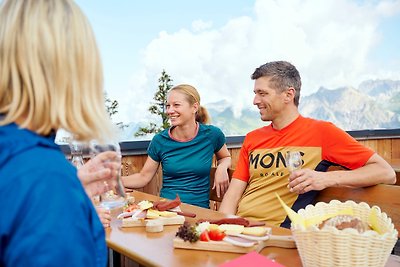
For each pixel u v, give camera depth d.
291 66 1.90
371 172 1.64
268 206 1.83
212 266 1.00
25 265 0.48
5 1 0.62
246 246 1.07
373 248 0.86
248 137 2.05
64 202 0.52
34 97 0.57
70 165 0.58
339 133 1.79
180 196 2.30
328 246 0.88
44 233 0.49
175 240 1.13
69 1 0.63
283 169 1.84
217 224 1.27
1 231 0.50
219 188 2.27
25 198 0.50
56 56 0.58
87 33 0.62
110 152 1.07
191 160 2.33
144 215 1.42
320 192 1.81
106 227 1.38
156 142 2.40
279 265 0.95
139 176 2.42
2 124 0.58
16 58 0.58
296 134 1.87
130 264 2.54
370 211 1.04
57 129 0.62
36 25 0.58
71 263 0.50
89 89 0.62
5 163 0.53
